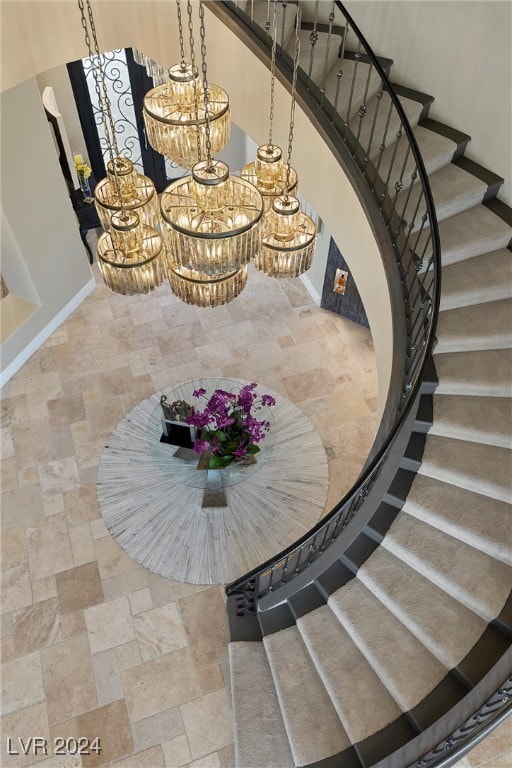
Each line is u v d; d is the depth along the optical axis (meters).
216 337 7.07
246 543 5.41
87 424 6.23
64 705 4.57
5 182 5.60
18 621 4.98
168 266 3.01
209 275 2.89
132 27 4.46
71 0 4.13
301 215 3.27
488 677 3.16
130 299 7.41
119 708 4.56
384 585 3.92
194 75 2.75
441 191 4.68
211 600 5.10
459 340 4.26
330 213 4.62
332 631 4.09
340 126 4.20
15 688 4.65
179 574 5.23
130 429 6.18
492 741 3.19
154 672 4.73
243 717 4.10
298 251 3.26
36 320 6.73
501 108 4.52
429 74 4.94
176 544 5.40
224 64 4.43
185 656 4.81
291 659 4.17
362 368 6.86
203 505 5.57
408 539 3.97
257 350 6.96
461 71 4.68
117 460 5.94
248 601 4.39
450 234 4.58
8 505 5.64
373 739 3.62
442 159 4.78
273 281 7.74
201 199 2.55
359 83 4.80
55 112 6.82
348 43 5.25
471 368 4.23
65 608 5.05
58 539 5.43
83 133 7.68
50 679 4.70
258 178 3.25
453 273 4.50
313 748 3.76
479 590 3.70
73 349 6.89
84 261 7.20
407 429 4.02
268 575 4.52
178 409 5.42
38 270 6.47
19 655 4.81
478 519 3.89
